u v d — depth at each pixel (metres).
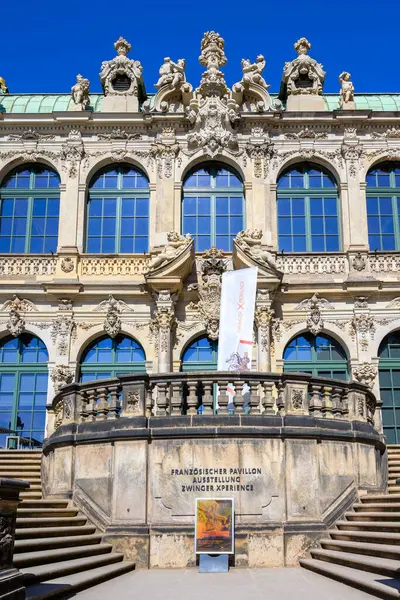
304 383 16.80
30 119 28.45
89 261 26.98
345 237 27.42
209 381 16.53
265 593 11.53
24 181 28.81
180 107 28.94
